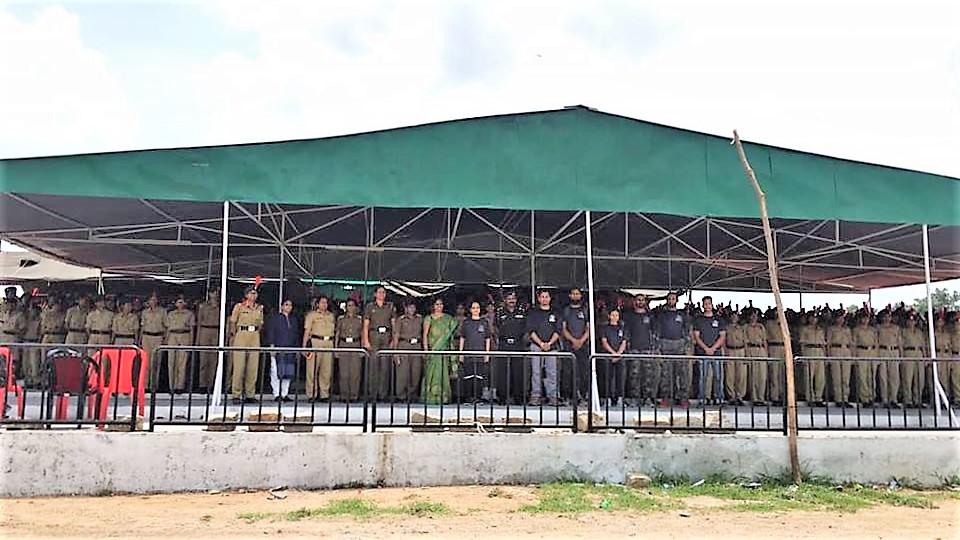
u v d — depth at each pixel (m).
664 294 20.91
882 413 13.03
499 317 13.33
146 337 13.60
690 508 7.96
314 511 7.60
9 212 13.12
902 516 7.93
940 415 12.20
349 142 10.82
